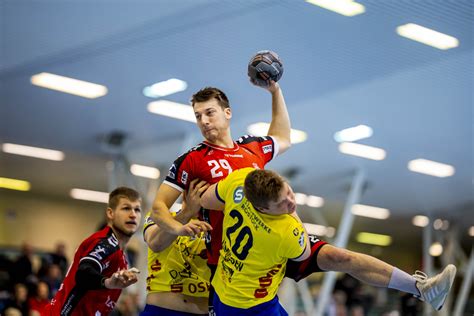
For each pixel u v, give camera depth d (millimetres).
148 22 15055
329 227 38812
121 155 25391
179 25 15328
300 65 17938
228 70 18062
